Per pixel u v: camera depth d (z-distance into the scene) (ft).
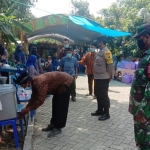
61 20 33.32
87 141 12.25
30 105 11.66
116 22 68.08
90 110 18.17
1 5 25.71
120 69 37.35
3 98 10.09
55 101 12.69
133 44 39.24
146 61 7.52
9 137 12.62
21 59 28.14
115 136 12.97
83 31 44.78
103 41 15.44
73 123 15.01
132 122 15.40
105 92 15.57
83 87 29.76
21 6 43.65
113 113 17.44
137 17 39.78
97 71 15.52
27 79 11.07
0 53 18.71
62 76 12.60
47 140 12.29
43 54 51.24
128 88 29.89
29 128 13.56
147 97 7.44
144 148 7.95
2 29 17.40
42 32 46.65
